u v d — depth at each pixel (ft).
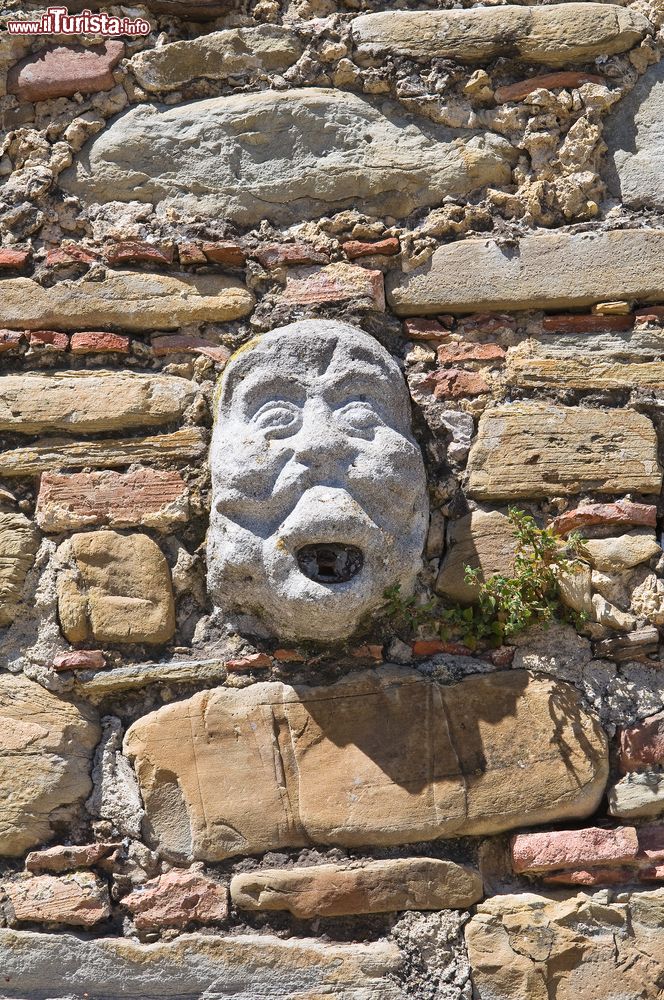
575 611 11.05
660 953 10.01
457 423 11.75
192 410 11.81
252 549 10.59
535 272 12.07
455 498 11.51
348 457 10.68
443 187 12.44
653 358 11.88
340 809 10.53
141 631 11.16
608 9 12.69
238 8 13.17
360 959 10.14
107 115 12.96
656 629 10.95
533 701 10.75
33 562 11.45
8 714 10.94
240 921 10.39
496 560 11.25
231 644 11.12
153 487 11.59
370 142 12.58
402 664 11.00
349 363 11.06
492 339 12.08
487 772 10.57
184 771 10.74
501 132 12.60
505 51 12.68
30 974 10.22
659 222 12.25
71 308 12.22
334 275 12.17
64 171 12.80
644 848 10.38
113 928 10.43
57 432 11.90
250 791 10.64
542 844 10.36
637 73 12.70
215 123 12.71
